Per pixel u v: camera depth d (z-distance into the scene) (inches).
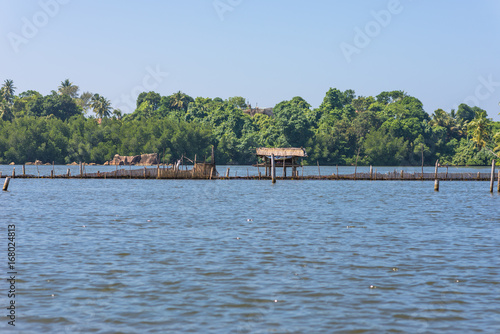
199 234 1576.0
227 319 810.8
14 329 768.9
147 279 1026.7
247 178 4515.3
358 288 968.3
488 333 756.0
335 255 1261.1
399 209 2364.7
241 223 1843.0
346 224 1827.0
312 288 968.3
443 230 1683.1
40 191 3427.7
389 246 1381.6
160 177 4384.8
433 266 1142.3
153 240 1461.6
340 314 831.1
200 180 4788.4
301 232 1628.9
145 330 767.7
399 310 848.3
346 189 3777.1
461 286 980.6
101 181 4596.5
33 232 1596.9
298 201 2775.6
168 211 2231.8
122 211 2223.2
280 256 1246.9
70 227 1711.4
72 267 1120.2
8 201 2679.6
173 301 893.2
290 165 4658.0
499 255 1261.1
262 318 815.1
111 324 788.6
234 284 993.5
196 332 761.6
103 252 1283.2
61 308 855.1
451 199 2960.1
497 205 2588.6
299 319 811.4
